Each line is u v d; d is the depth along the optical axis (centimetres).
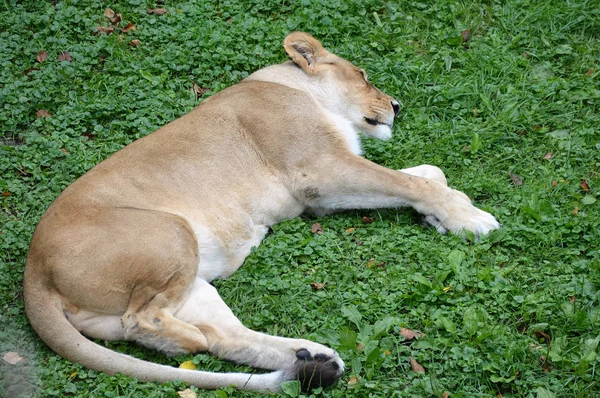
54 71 1085
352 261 861
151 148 864
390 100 1023
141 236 762
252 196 884
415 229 897
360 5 1202
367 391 715
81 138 1012
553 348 755
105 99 1048
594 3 1220
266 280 830
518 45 1173
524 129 1039
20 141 1020
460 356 743
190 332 748
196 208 844
